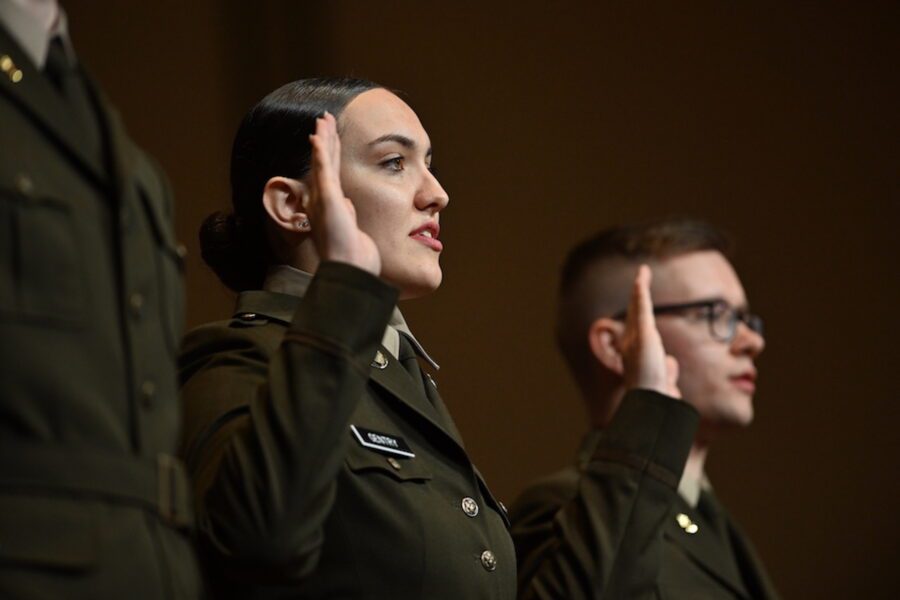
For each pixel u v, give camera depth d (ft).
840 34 43.86
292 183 20.80
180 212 36.86
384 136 20.97
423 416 19.75
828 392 42.04
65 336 13.92
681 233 29.81
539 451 39.06
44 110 14.51
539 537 25.39
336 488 18.33
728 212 42.32
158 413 14.74
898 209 43.21
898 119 43.70
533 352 39.58
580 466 27.12
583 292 29.96
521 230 40.34
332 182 17.93
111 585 13.60
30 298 13.79
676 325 29.01
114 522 13.82
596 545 22.84
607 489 23.34
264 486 16.33
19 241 13.83
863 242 42.96
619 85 42.19
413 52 40.34
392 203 20.70
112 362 14.32
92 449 13.85
